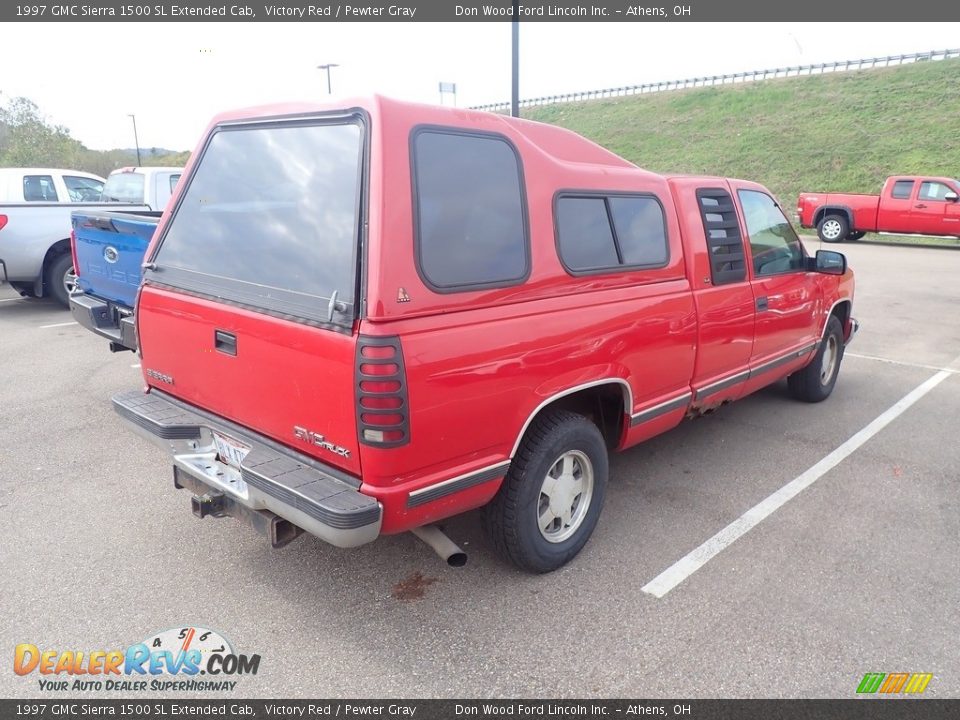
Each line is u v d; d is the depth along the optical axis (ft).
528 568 10.93
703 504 13.70
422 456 8.61
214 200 10.69
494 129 9.61
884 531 12.68
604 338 10.91
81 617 10.01
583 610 10.28
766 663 9.20
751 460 15.88
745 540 12.33
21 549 11.71
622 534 12.50
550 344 9.99
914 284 41.83
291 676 8.95
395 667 9.11
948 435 17.52
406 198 8.39
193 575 11.05
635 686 8.80
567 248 10.51
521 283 9.69
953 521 13.08
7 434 16.76
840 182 96.32
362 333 8.08
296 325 8.83
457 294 8.84
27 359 23.26
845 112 123.34
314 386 8.70
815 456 16.14
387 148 8.32
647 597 10.61
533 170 10.06
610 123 158.51
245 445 10.05
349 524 8.10
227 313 9.84
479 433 9.23
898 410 19.43
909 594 10.74
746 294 14.51
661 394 12.73
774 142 117.80
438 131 8.89
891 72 136.56
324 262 8.71
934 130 103.76
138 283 16.38
